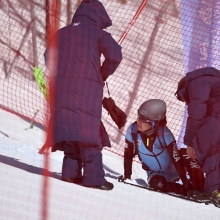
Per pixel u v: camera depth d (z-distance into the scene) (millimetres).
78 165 16125
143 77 36094
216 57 31375
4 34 35469
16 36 35562
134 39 38750
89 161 15820
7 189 11836
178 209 14953
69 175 15992
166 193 17922
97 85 15844
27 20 36156
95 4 16359
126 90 34688
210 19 31688
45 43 35031
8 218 9602
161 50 38594
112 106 17516
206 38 31594
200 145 16891
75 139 15414
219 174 17047
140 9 33219
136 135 18719
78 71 15648
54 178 15758
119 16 40125
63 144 16062
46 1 30984
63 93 15570
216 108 16766
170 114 32406
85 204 12578
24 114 27703
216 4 31688
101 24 16312
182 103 33844
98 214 11867
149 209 13969
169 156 18719
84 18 16109
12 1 37031
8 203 10641
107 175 20000
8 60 33125
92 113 15672
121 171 25594
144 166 19078
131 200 14805
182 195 18281
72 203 12289
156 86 35719
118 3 40625
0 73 32156
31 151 20125
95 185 15758
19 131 25156
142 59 37656
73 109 15508
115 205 13453
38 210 10633
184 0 32094
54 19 15047
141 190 17344
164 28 39719
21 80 31828
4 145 20125
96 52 15859
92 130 15648
